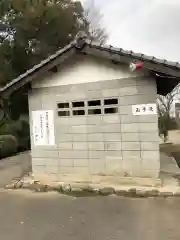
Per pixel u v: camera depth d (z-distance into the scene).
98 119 7.93
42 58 19.17
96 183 7.90
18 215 6.20
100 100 7.91
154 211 6.07
